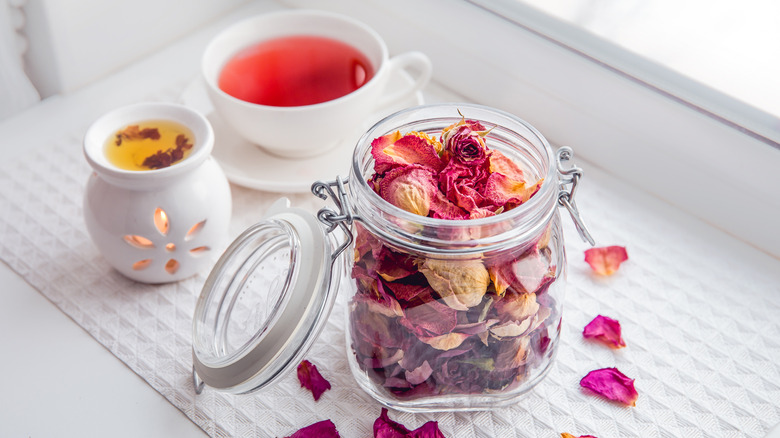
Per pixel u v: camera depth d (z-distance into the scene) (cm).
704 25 59
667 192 60
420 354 44
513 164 44
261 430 48
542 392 49
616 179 61
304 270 44
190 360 51
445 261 41
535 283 43
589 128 61
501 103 65
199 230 52
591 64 58
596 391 49
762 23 59
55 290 54
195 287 55
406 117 45
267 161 60
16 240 57
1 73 64
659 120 57
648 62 57
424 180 42
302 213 47
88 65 67
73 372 50
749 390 49
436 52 67
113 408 49
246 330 47
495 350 44
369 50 60
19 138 63
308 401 49
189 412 48
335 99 59
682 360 51
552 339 47
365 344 46
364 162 44
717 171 56
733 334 52
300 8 74
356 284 45
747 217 56
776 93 55
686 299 54
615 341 51
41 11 62
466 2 62
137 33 69
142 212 50
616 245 57
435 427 47
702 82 56
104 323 52
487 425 48
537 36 60
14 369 50
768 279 55
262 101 59
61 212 58
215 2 73
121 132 52
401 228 41
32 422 48
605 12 60
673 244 57
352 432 48
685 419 48
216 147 60
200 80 65
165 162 51
